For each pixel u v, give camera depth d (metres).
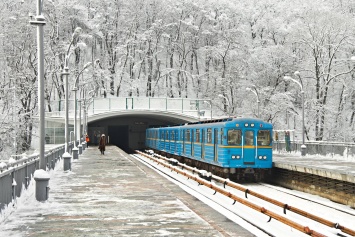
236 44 89.19
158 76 103.88
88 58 99.81
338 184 21.25
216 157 28.88
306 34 67.00
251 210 15.68
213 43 98.88
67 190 17.27
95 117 68.31
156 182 19.98
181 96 100.50
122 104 70.50
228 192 16.58
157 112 70.31
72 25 92.19
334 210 18.75
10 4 75.12
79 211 12.80
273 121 73.94
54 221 11.42
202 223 11.15
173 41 101.94
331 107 66.12
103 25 98.94
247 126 27.34
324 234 9.53
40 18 14.67
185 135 38.44
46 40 83.50
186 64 102.75
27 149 64.38
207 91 91.00
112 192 16.73
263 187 26.34
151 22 100.56
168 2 99.38
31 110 64.56
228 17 93.06
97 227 10.70
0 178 11.38
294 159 34.97
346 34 66.00
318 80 65.50
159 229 10.46
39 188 14.12
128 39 96.88
